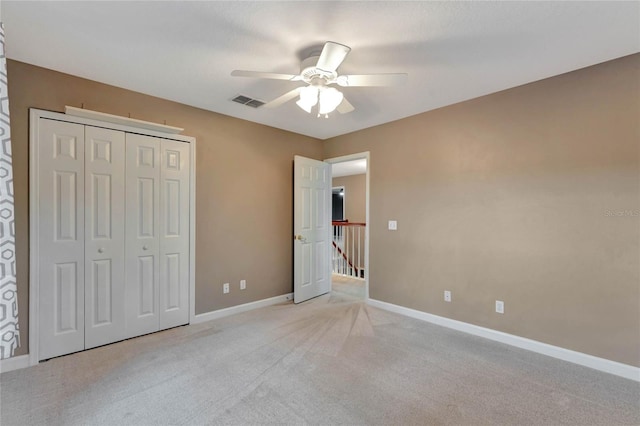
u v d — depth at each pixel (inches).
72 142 98.2
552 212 98.4
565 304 95.9
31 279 91.0
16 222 89.3
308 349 103.0
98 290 103.2
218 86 106.6
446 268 124.7
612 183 87.8
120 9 66.2
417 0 63.2
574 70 94.0
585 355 92.0
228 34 76.0
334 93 84.8
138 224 111.8
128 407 71.8
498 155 110.3
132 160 110.3
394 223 142.8
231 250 138.6
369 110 129.6
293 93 88.7
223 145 135.2
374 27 72.8
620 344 86.5
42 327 93.0
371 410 71.4
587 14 67.5
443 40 78.0
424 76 98.3
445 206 125.0
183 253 123.4
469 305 118.1
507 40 77.9
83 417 68.3
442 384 82.2
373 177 152.2
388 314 139.3
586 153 92.0
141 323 112.7
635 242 84.6
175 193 121.0
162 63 90.7
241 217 142.2
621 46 80.5
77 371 87.7
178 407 72.0
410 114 134.9
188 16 68.8
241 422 67.2
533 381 83.7
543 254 100.2
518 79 100.5
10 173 37.6
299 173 159.5
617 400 75.2
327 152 177.6
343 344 107.1
